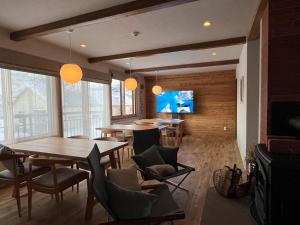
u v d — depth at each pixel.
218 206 2.64
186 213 2.50
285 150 1.98
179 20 3.08
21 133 3.84
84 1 2.47
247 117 3.90
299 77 2.22
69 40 3.95
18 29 3.30
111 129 4.68
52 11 2.72
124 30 3.46
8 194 3.10
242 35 3.78
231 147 5.90
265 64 2.47
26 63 3.67
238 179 2.90
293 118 2.22
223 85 7.59
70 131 4.92
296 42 2.21
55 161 2.26
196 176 3.65
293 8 2.21
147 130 3.40
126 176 2.14
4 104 3.58
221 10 2.77
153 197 1.61
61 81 4.54
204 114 7.88
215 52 5.06
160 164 2.84
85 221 2.38
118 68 6.71
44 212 2.58
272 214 1.84
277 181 1.81
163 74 8.31
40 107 4.18
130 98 7.69
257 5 2.58
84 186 3.33
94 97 5.73
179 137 6.51
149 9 2.45
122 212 1.57
